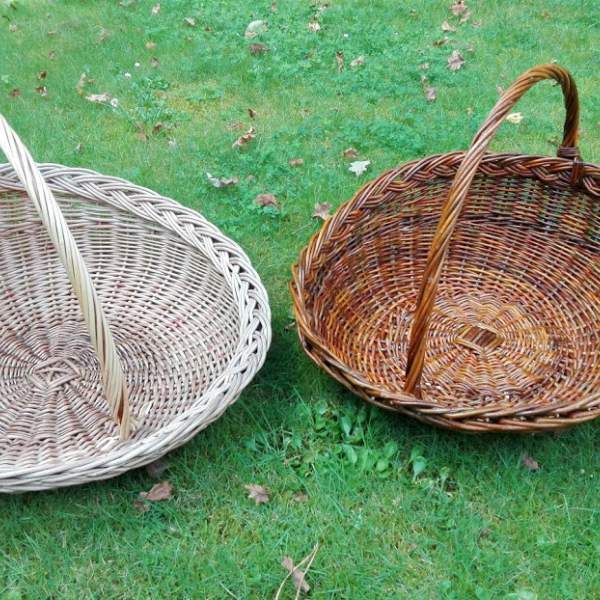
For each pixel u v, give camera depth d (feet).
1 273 7.07
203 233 6.60
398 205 7.13
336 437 5.90
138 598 4.91
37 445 5.69
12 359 6.54
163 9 13.15
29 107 10.41
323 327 6.42
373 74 11.19
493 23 12.67
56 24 12.65
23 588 4.94
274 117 10.32
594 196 6.88
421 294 4.70
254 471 5.64
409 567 5.05
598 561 5.02
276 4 13.34
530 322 7.00
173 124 10.14
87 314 4.38
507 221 7.49
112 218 7.07
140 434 5.67
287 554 5.12
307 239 8.12
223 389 5.15
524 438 5.77
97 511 5.32
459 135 9.82
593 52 11.78
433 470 5.64
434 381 6.34
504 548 5.14
